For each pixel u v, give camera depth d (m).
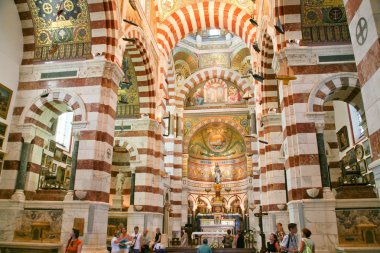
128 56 17.83
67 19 13.49
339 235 10.30
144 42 17.42
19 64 13.74
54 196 12.49
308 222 10.30
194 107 34.69
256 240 23.09
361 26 5.68
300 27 12.21
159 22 21.33
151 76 18.91
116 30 13.52
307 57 11.84
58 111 14.08
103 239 11.98
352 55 11.74
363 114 13.05
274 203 16.27
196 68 33.28
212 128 36.81
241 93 34.47
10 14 13.34
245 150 34.09
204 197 35.94
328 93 11.53
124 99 17.44
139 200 17.92
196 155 36.81
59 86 13.19
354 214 10.47
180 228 28.95
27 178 12.82
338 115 20.23
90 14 13.20
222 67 32.84
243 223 32.06
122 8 14.34
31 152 13.12
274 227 16.06
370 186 10.96
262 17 15.63
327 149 16.47
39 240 11.65
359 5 5.73
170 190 29.39
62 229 11.43
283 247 8.42
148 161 18.48
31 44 13.98
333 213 10.34
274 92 17.58
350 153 18.20
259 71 18.36
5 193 12.39
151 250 14.98
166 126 29.78
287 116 11.53
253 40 19.73
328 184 10.71
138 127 18.94
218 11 21.12
